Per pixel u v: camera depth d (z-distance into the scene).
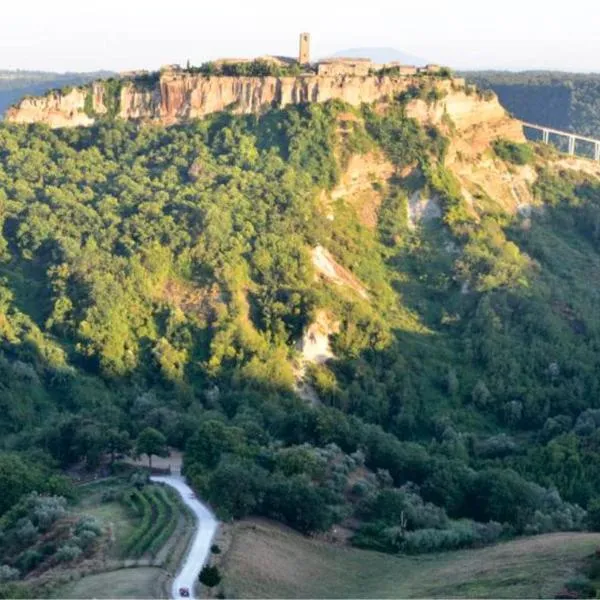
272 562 109.56
